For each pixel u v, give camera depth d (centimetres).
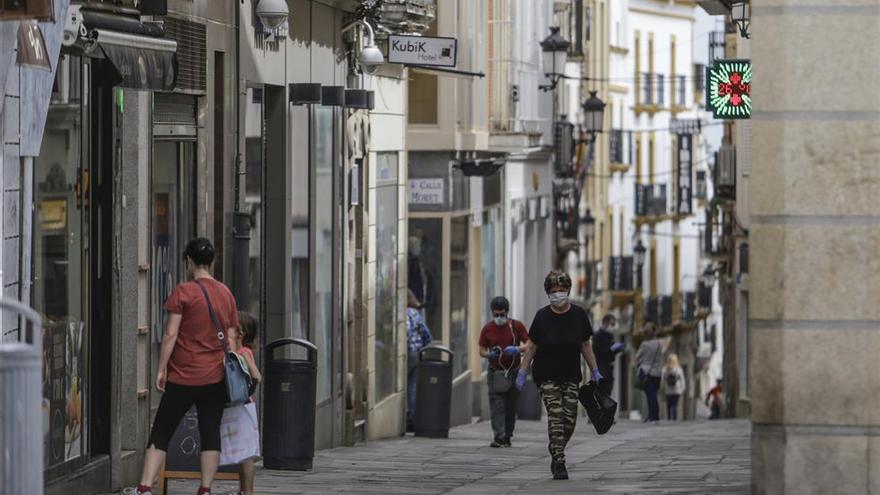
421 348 5591
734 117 4878
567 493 2994
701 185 15350
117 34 2714
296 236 4316
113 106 2988
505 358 4578
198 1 3478
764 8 2255
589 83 11756
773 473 2280
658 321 13700
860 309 2255
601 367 6938
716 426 6309
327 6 4603
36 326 1659
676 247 14738
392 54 4878
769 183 2264
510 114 7719
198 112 3500
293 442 3553
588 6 11319
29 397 1648
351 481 3338
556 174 9619
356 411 4953
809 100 2248
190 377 2623
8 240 2466
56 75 2773
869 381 2256
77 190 2880
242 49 3809
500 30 7612
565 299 3388
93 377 2983
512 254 8431
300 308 4353
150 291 3194
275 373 3553
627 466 3741
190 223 3494
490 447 4628
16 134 2491
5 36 2352
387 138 5372
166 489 2933
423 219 6600
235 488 3147
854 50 2241
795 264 2261
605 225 12525
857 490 2264
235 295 3759
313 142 4438
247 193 3978
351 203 4841
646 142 13925
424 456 4181
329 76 4647
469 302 7162
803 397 2269
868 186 2245
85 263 2928
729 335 10325
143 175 3141
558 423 3388
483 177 7394
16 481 1639
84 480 2873
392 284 5469
